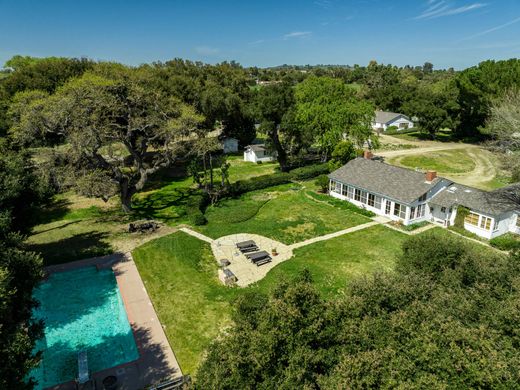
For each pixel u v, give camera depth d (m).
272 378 10.52
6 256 16.89
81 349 19.91
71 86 34.88
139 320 21.81
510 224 34.00
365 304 13.86
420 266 19.19
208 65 83.00
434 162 60.41
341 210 39.81
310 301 12.80
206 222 35.97
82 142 33.00
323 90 53.81
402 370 10.69
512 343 12.21
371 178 40.28
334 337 12.07
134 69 59.16
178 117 42.47
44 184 32.59
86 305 23.73
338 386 10.01
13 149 37.59
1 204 24.78
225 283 25.39
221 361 11.38
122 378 17.59
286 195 44.81
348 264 28.14
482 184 49.09
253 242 30.91
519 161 39.88
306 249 30.62
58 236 32.88
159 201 42.59
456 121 75.50
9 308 14.59
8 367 12.24
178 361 18.66
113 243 31.48
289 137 55.97
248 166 58.84
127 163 56.59
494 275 16.88
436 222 36.66
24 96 35.84
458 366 10.65
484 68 65.75
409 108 79.56
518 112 38.66
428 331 11.98
